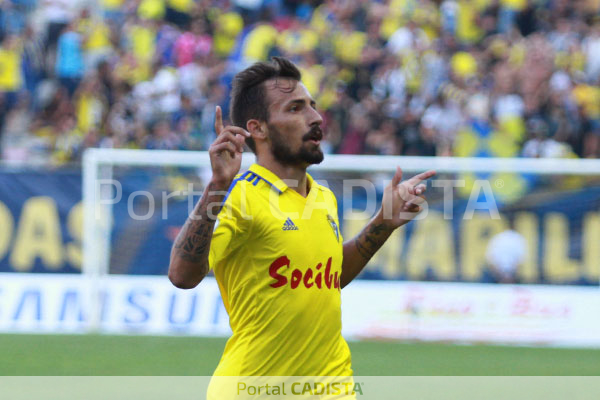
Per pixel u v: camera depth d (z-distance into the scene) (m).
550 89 41.44
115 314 29.39
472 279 29.08
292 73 10.45
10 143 41.28
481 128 40.00
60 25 43.50
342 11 44.47
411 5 44.81
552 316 28.91
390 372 22.94
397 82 41.22
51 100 42.19
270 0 45.47
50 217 29.64
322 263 10.18
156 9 44.34
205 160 29.62
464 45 44.16
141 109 40.59
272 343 9.98
